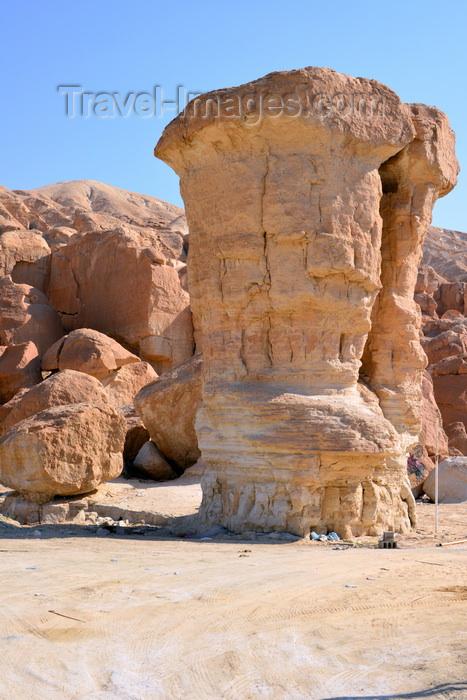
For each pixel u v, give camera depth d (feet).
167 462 90.12
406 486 58.44
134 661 23.21
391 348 59.31
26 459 64.64
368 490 53.11
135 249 124.57
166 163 57.31
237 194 51.42
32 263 136.77
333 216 50.83
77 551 44.37
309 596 31.45
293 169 50.72
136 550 44.91
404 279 59.41
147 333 119.96
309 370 51.80
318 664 22.91
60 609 28.96
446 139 60.59
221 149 52.29
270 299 51.42
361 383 57.98
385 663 22.98
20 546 46.85
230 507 53.01
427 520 65.57
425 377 111.34
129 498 71.26
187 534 54.54
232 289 51.85
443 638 25.32
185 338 124.06
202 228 53.57
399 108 53.62
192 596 31.35
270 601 30.55
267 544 47.75
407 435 59.41
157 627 26.71
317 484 50.26
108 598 30.86
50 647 24.41
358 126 51.55
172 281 123.75
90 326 129.90
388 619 27.81
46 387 93.35
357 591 32.42
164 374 91.45
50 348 114.01
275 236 50.90
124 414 96.43
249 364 52.39
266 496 50.93
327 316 52.06
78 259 134.62
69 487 65.77
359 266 51.80
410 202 59.06
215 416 53.16
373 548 47.01
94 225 189.98
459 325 154.30
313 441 49.29
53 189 461.37
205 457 54.54
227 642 25.05
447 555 42.96
